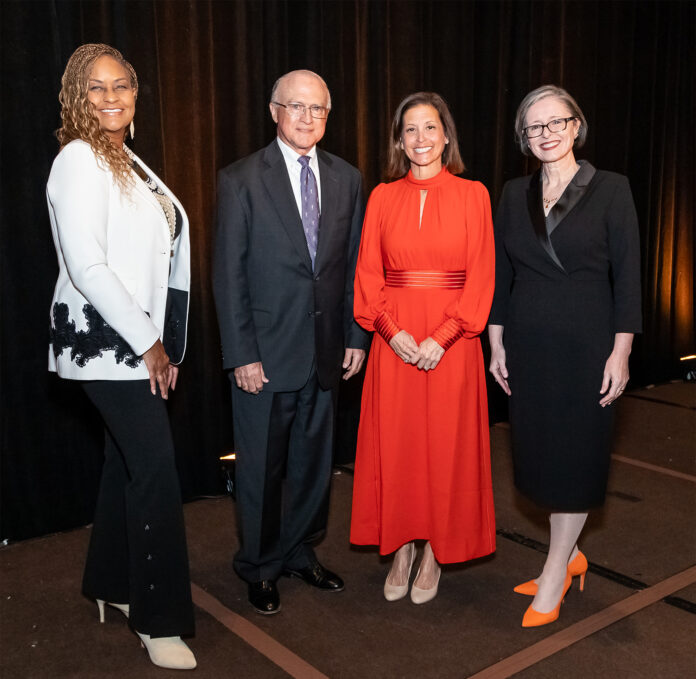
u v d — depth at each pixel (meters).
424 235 2.42
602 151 5.05
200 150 3.40
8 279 3.00
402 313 2.47
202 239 3.44
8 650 2.34
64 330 2.10
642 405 5.08
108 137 2.09
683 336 5.82
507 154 4.51
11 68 2.90
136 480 2.14
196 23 3.32
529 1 4.42
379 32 3.87
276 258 2.41
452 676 2.20
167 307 2.30
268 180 2.39
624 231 2.25
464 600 2.64
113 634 2.44
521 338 2.38
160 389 2.10
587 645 2.35
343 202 2.50
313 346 2.48
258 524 2.55
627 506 3.43
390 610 2.58
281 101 2.37
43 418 3.14
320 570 2.75
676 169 5.55
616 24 4.95
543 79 4.61
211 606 2.62
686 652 2.31
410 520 2.59
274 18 3.52
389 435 2.51
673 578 2.77
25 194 2.98
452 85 4.20
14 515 3.12
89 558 2.44
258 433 2.50
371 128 3.93
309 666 2.26
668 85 5.36
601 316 2.29
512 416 2.45
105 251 2.01
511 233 2.38
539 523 3.28
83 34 3.03
